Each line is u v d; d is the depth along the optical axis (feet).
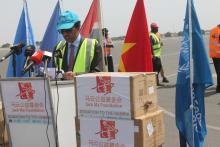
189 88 17.40
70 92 16.34
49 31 26.45
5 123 17.07
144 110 15.08
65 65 18.51
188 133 17.46
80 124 15.57
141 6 20.39
